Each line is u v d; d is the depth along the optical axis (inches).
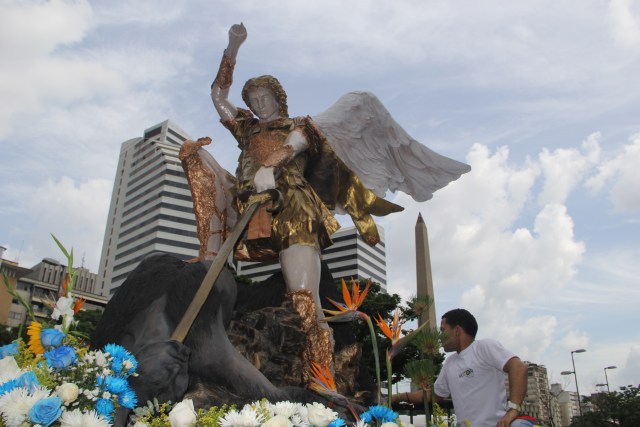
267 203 202.5
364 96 277.1
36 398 94.5
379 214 267.1
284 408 121.7
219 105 252.7
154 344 131.1
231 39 242.8
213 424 115.1
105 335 153.5
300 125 238.8
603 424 1569.9
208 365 157.0
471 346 178.5
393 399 193.8
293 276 214.1
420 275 920.9
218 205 230.2
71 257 125.9
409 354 653.9
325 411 124.4
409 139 295.0
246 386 161.6
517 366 164.4
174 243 3102.9
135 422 120.3
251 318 197.2
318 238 226.5
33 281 1924.2
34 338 117.5
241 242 230.2
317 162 246.8
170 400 127.7
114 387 105.5
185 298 157.6
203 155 234.2
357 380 233.9
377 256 2938.0
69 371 106.2
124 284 164.4
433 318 753.0
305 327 203.5
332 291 254.2
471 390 172.7
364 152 283.4
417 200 313.1
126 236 3329.2
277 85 247.1
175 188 3211.1
